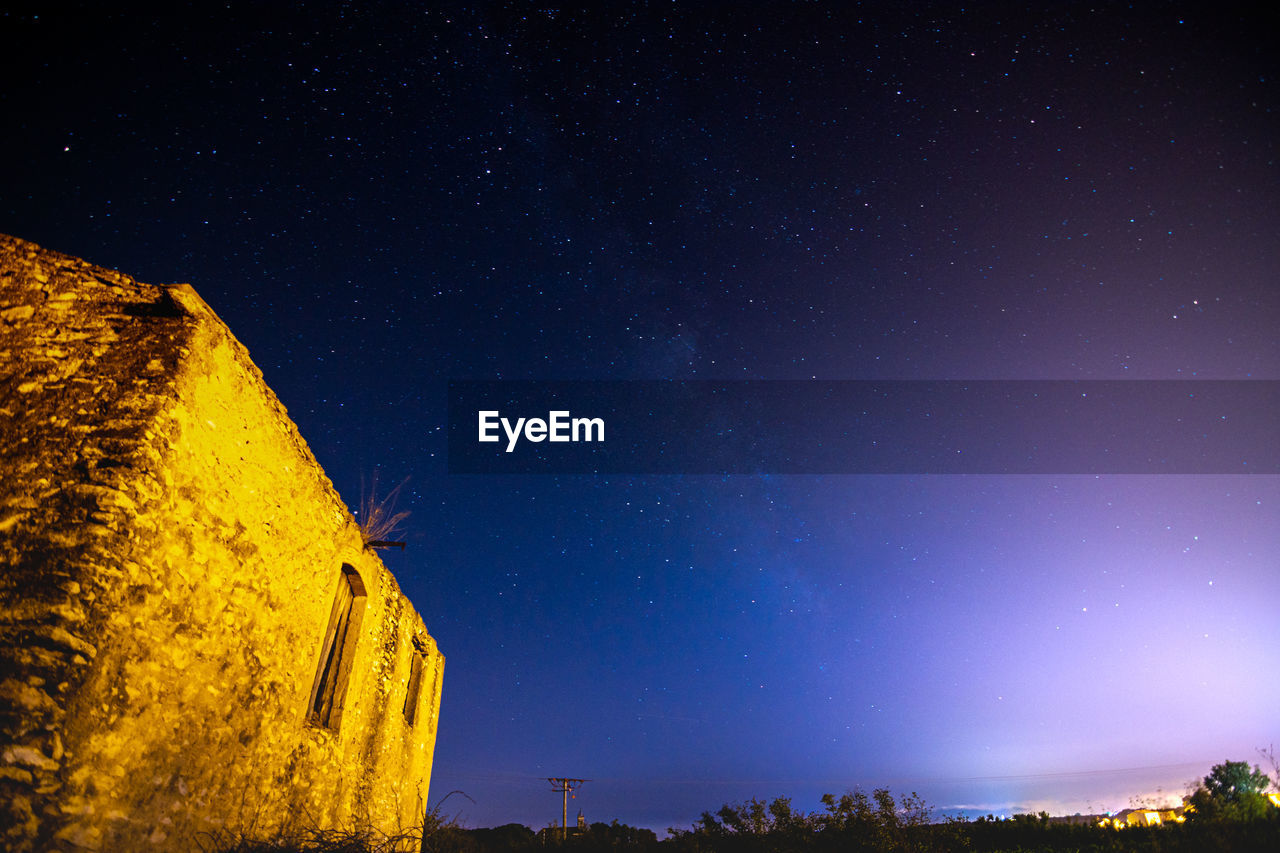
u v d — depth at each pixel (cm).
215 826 499
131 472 446
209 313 540
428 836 1041
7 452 428
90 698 395
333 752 710
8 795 353
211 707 504
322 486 712
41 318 475
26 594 396
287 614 623
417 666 1040
